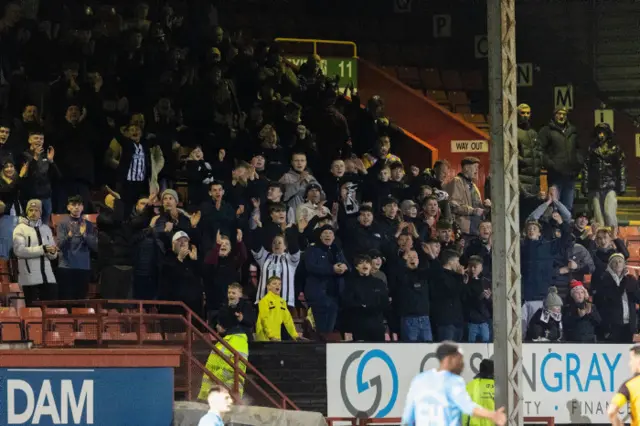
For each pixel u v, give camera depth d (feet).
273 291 168.76
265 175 200.03
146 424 131.44
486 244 192.34
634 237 254.68
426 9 310.45
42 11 217.97
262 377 157.69
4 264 173.78
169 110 198.70
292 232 176.86
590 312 192.65
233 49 221.25
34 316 163.43
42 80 200.95
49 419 128.98
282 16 301.84
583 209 267.80
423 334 176.45
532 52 305.94
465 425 157.28
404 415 124.98
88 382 130.11
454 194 213.87
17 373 128.77
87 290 169.48
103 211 169.99
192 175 183.62
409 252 176.76
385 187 201.77
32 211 163.12
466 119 296.10
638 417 135.33
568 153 229.45
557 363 182.29
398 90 275.80
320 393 167.02
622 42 304.71
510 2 156.97
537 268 190.90
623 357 186.19
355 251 182.29
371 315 172.04
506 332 154.61
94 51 204.13
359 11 309.63
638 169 287.28
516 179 156.87
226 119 210.38
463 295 182.09
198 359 157.38
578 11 306.76
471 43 309.42
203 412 140.77
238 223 177.27
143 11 211.41
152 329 165.89
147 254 168.86
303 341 167.94
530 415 180.04
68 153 184.65
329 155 221.46
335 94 226.17
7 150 178.29
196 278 167.84
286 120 215.51
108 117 194.80
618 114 289.53
